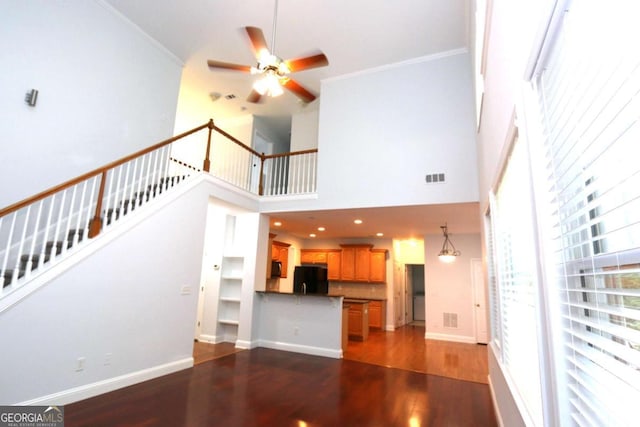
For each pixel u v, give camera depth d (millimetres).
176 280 4430
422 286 12055
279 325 6066
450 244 7945
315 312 5871
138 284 3924
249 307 6012
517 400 1900
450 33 4988
